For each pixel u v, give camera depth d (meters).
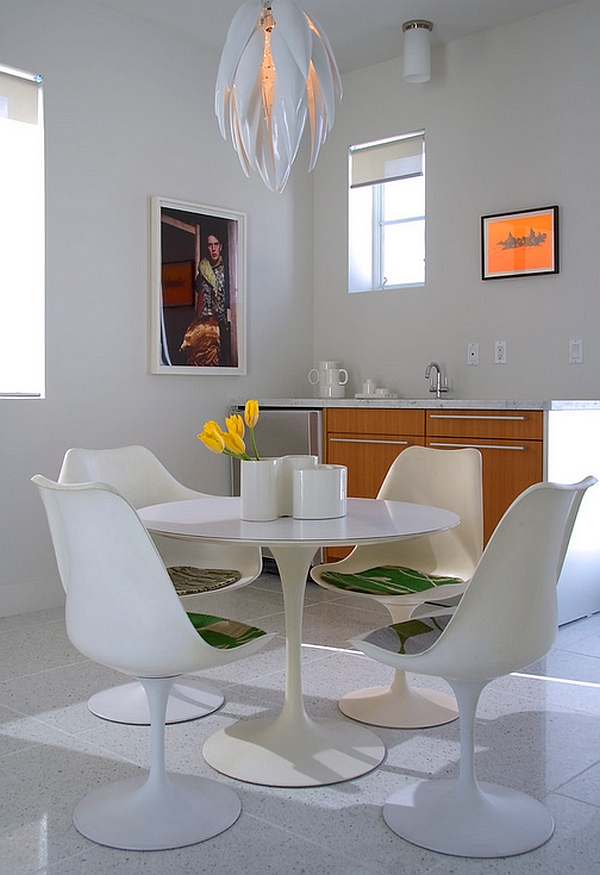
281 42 2.17
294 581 2.42
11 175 3.85
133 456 2.97
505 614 1.73
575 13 4.06
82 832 1.92
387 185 5.09
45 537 3.91
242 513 2.24
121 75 4.16
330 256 5.15
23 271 3.90
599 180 4.02
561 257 4.15
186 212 4.45
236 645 1.93
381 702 2.69
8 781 2.18
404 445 4.06
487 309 4.45
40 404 3.87
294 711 2.43
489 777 2.20
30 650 3.29
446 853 1.84
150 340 4.30
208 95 4.59
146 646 1.77
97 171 4.07
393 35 4.45
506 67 4.32
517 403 3.60
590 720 2.60
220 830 1.93
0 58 3.68
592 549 3.86
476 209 4.47
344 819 2.00
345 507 2.30
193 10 4.14
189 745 2.41
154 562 1.72
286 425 4.52
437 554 2.79
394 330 4.85
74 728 2.53
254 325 4.88
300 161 5.14
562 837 1.91
